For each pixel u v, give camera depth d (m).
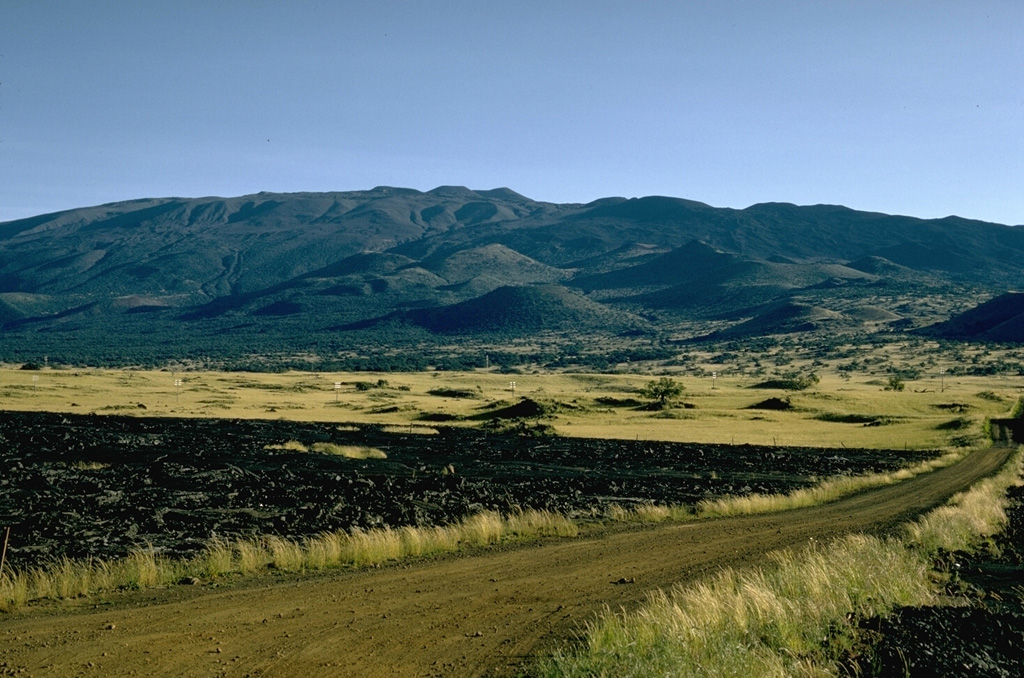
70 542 20.19
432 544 19.44
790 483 42.59
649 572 16.55
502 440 67.94
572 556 18.58
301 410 100.56
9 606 12.85
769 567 16.69
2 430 58.06
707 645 9.97
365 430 74.06
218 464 42.50
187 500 29.30
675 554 18.89
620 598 13.96
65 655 10.27
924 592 13.99
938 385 169.12
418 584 15.17
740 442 72.31
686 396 120.62
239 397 118.62
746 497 33.72
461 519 25.77
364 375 191.12
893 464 56.06
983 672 10.02
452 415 95.94
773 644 10.57
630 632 10.46
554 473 44.12
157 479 35.44
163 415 84.56
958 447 68.06
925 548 19.45
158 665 9.95
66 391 113.50
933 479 42.53
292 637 11.31
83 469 38.78
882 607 12.57
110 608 12.89
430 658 10.45
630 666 9.23
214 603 13.33
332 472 40.97
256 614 12.61
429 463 47.84
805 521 25.97
